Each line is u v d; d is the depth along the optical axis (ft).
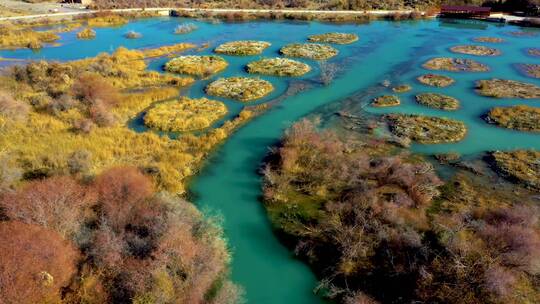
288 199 95.40
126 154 111.75
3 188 83.92
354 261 75.05
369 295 69.26
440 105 146.41
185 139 121.90
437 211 88.63
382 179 99.04
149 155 111.86
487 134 125.59
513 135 124.47
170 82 169.78
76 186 82.33
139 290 61.46
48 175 94.84
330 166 105.09
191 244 71.51
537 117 134.31
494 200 92.79
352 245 76.33
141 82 168.35
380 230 78.07
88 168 99.14
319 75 180.45
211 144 120.26
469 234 76.48
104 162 105.91
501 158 110.11
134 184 83.35
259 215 91.04
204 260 70.23
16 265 58.85
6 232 63.82
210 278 69.72
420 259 71.92
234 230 86.58
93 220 76.84
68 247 66.28
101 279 64.54
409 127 128.98
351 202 90.22
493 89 159.94
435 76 175.73
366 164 104.17
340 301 69.67
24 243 62.18
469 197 93.91
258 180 103.91
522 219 80.48
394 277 71.00
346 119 137.08
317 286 72.23
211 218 85.97
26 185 84.94
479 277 65.51
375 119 136.67
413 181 95.91
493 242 72.64
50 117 128.57
